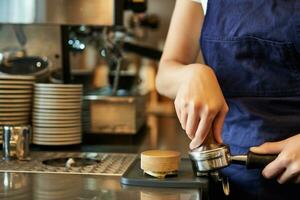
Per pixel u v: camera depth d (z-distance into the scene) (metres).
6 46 1.50
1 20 1.40
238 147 0.95
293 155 0.81
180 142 1.54
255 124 0.93
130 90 1.90
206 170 0.83
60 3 1.39
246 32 0.94
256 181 0.93
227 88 0.97
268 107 0.94
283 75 0.94
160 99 2.71
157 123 2.19
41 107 1.28
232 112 0.97
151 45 2.31
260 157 0.83
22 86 1.28
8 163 1.06
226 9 0.97
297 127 0.92
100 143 1.43
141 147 1.39
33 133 1.30
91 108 1.47
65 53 1.49
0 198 0.74
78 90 1.32
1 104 1.25
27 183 0.85
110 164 1.06
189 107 0.78
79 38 1.63
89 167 1.02
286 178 0.83
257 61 0.94
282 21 0.92
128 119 1.47
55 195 0.76
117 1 1.39
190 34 1.04
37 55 1.50
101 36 1.67
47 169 0.99
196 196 0.76
